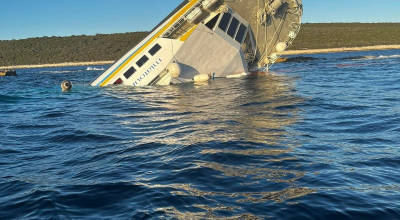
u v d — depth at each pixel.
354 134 10.45
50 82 39.16
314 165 7.75
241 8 29.44
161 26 27.92
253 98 18.02
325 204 5.84
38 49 136.50
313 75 31.53
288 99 17.30
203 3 27.52
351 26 159.00
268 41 31.30
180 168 7.81
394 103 15.78
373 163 7.81
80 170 8.03
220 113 14.24
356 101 16.52
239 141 9.75
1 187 7.12
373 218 5.39
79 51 131.50
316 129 11.11
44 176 7.71
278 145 9.34
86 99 21.73
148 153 9.15
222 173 7.43
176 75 26.28
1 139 11.54
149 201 6.16
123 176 7.47
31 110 18.23
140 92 23.50
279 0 28.94
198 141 9.95
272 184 6.76
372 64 43.56
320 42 124.56
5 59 128.75
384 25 159.62
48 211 5.90
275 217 5.48
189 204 6.01
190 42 26.84
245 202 6.01
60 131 12.46
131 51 27.94
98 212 5.84
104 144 10.38
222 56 28.34
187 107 16.36
